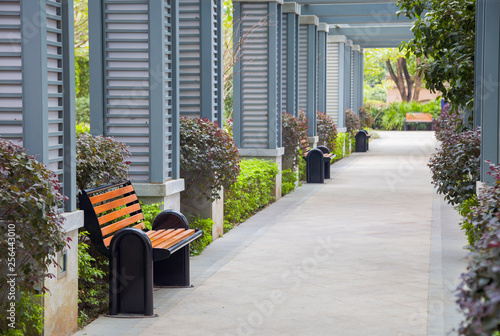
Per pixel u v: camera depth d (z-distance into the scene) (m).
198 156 7.38
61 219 3.88
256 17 12.05
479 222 4.16
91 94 6.61
